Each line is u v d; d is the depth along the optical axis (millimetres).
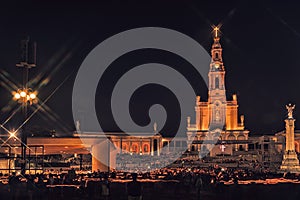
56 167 103375
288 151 108438
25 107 43188
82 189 41688
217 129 167125
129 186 25219
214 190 46906
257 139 160500
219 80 178000
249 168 106688
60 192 42281
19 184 42000
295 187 52438
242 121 175250
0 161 68125
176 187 48281
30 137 83688
